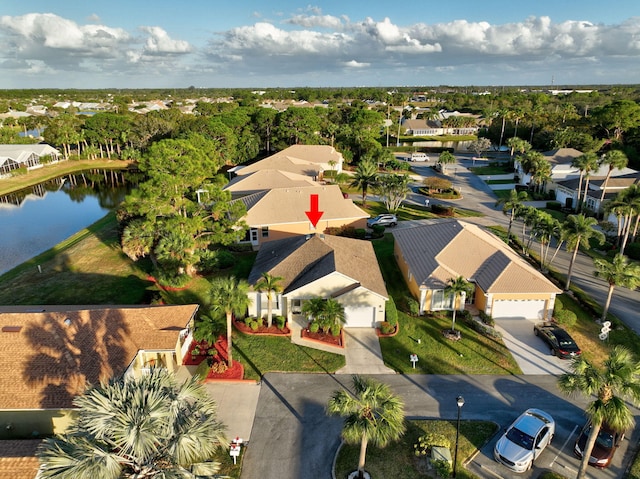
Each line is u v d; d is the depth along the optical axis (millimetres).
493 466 19422
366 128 107250
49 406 19688
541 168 63594
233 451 19281
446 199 65125
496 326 30781
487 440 20891
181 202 38469
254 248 45906
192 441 13172
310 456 19922
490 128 118250
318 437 21016
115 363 22125
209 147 73938
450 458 19125
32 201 70938
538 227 38656
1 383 20406
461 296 31922
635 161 80188
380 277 33062
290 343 28594
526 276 31328
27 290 36156
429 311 32531
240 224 39281
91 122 99875
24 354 21531
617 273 29297
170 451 12969
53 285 37062
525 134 108188
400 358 27312
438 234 38125
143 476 13023
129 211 36344
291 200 48750
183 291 35562
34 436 20578
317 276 30328
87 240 48094
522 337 29500
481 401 23578
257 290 29078
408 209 59719
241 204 39219
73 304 33719
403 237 41156
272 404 23156
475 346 28516
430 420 22109
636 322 31359
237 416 22266
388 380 25234
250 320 29828
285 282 31406
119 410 13148
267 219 46062
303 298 30344
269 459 19719
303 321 31094
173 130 95250
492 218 55844
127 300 34406
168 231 36281
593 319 31703
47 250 47656
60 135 98750
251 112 103562
